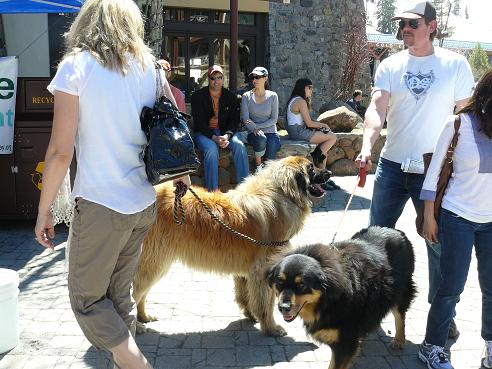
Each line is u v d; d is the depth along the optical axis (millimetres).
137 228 2607
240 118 8344
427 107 3619
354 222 6785
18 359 3459
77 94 2350
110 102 2398
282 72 15094
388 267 3314
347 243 3357
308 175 4098
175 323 4035
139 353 2566
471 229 3127
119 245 2492
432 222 3244
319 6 15461
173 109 2600
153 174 2518
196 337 3818
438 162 3168
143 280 3803
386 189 3859
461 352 3609
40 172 6234
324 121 9797
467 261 3160
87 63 2369
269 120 7664
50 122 6180
